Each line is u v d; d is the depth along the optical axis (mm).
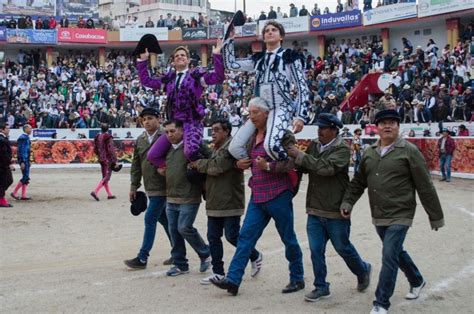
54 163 23531
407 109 21734
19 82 31547
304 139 22906
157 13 59562
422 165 5199
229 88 29719
